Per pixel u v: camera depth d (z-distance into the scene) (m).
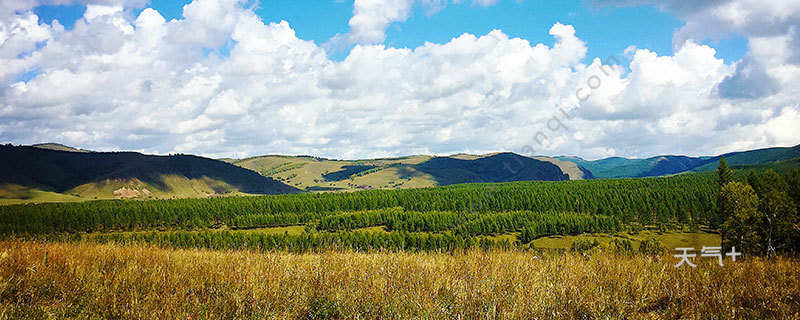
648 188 116.81
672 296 6.89
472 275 7.71
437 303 6.09
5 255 7.88
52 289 6.56
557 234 78.12
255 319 5.56
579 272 8.19
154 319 5.29
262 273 7.36
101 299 6.01
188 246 14.16
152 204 123.94
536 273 8.01
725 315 5.74
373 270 7.92
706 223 87.31
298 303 6.25
